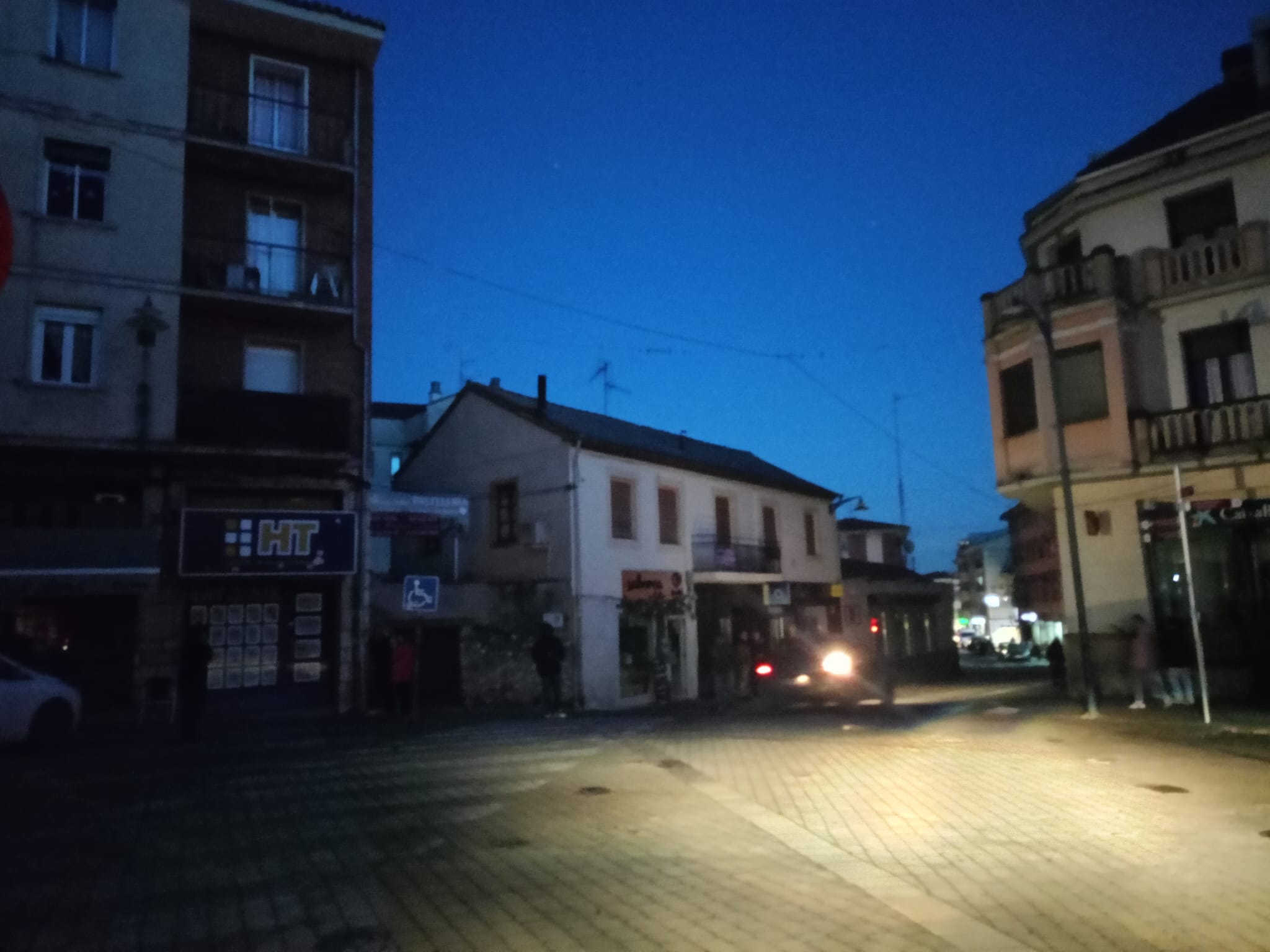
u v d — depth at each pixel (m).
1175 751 13.05
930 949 5.36
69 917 6.09
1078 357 20.53
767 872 7.08
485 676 23.84
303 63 21.64
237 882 6.91
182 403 18.61
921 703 23.09
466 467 27.58
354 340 21.25
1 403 17.02
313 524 19.34
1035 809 9.34
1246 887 6.61
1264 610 18.69
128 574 17.14
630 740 15.02
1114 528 20.41
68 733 14.65
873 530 49.75
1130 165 20.88
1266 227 19.06
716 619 30.48
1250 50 22.88
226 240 20.12
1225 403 18.72
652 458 27.70
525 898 6.46
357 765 12.45
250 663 19.17
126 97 18.92
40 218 17.78
